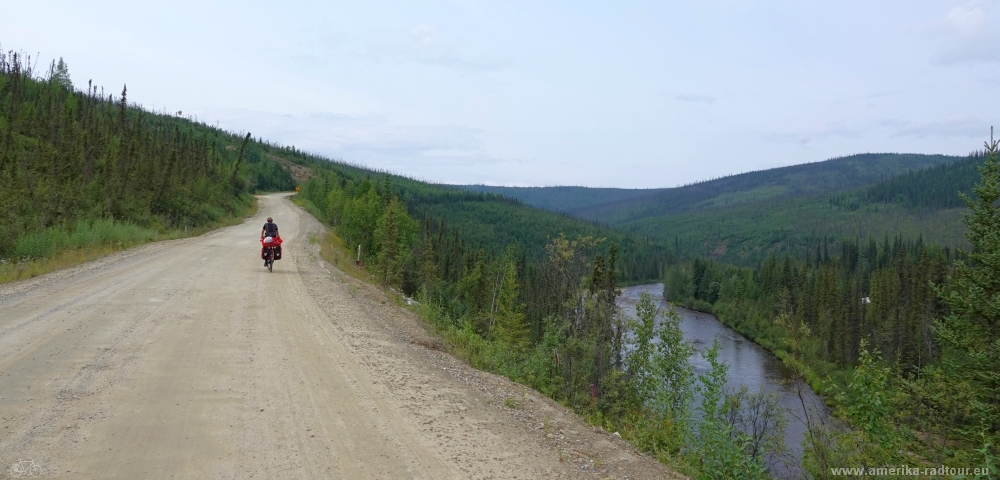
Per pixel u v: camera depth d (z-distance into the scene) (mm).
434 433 6105
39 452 4875
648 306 18016
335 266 24359
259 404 6496
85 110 63562
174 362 7930
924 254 65938
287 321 11328
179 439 5355
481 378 9164
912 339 46250
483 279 48906
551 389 12984
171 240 30047
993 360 16203
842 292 75375
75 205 28156
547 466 5602
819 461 9219
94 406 6070
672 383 15219
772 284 84375
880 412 8680
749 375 40719
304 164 162250
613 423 10492
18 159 30734
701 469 6734
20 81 63312
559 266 25125
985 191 18266
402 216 45094
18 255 18109
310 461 5082
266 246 19625
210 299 13219
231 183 59906
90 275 15836
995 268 17828
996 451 11969
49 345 8375
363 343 10094
